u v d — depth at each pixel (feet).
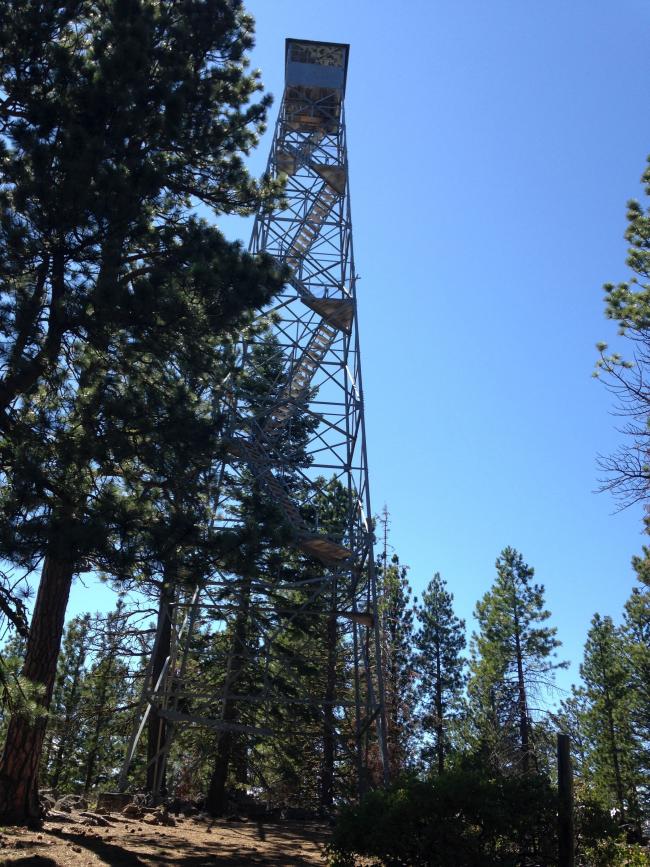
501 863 28.94
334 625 95.45
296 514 64.13
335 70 80.43
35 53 41.73
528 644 123.24
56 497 34.68
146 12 45.21
